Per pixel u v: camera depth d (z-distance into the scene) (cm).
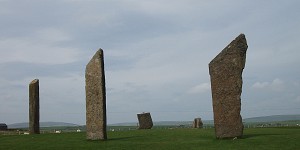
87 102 2630
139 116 5169
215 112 2408
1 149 2256
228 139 2353
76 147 2252
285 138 2314
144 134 3047
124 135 3039
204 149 2039
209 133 2978
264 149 1967
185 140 2450
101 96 2589
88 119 2623
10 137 3114
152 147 2170
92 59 2641
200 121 5428
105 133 2595
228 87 2392
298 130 3266
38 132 3872
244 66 2397
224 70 2405
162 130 3616
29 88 3925
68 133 3516
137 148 2148
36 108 3891
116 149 2133
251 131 3127
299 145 2047
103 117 2583
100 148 2184
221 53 2428
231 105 2380
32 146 2361
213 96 2416
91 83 2623
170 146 2189
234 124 2372
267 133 2805
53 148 2231
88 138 2617
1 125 6350
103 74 2616
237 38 2423
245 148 2017
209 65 2442
